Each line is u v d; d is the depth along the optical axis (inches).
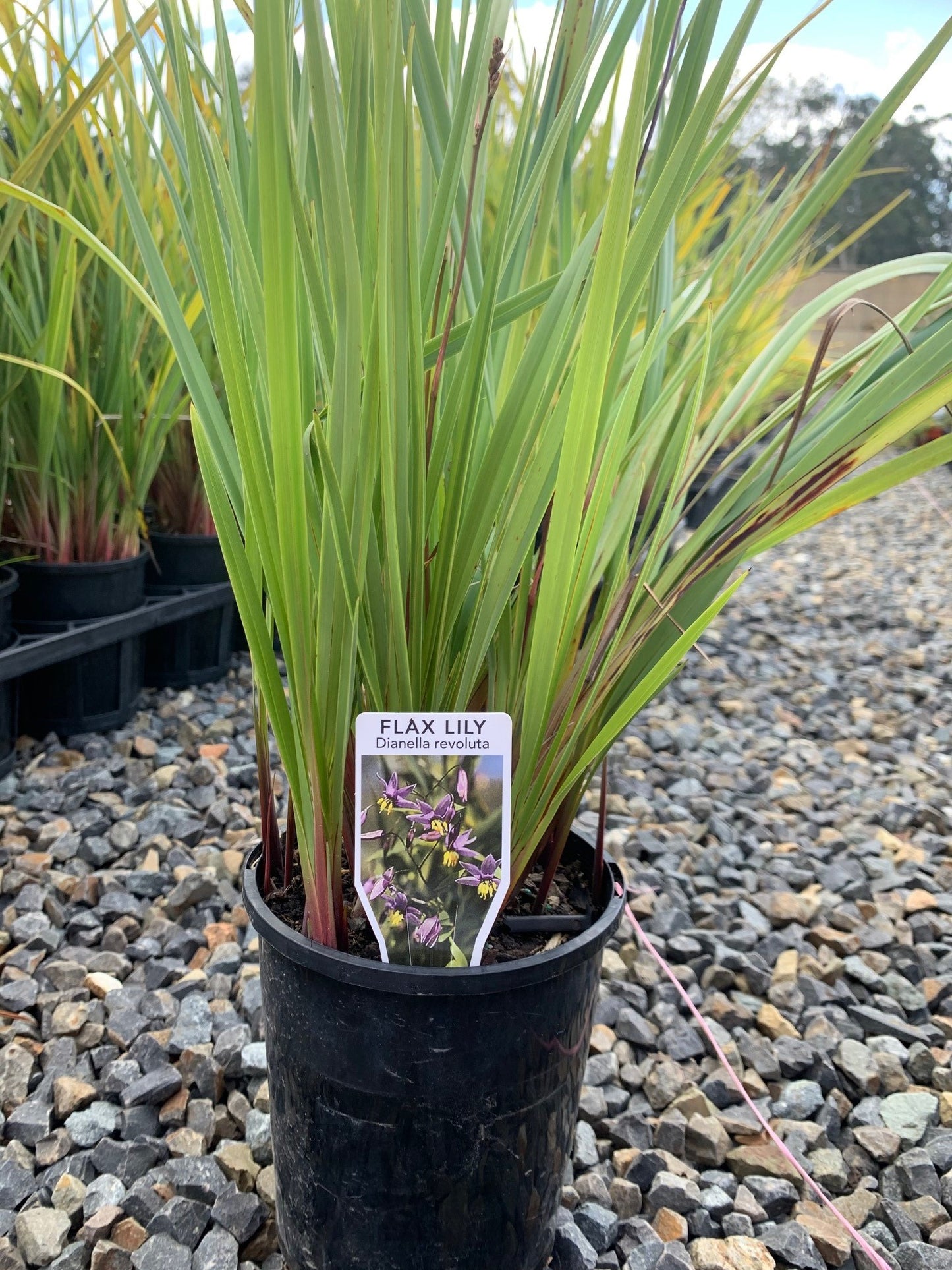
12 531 38.0
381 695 14.0
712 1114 22.6
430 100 13.8
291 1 12.9
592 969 15.7
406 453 12.9
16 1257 18.1
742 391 15.9
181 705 42.0
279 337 10.8
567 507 12.1
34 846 30.9
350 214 11.1
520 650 15.8
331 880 14.2
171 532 44.9
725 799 38.4
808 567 79.7
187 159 11.6
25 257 33.6
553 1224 17.3
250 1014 24.0
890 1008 26.7
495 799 14.1
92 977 24.8
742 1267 18.6
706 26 12.8
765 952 28.9
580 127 15.1
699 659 54.7
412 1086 14.3
